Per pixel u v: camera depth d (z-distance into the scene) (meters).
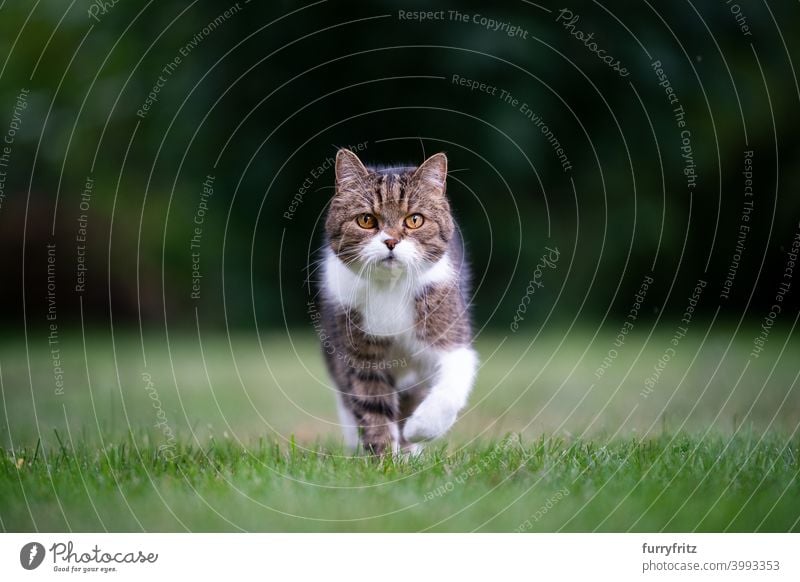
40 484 4.50
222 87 13.26
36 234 14.77
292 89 13.06
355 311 5.74
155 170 13.97
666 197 13.55
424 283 5.73
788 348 11.56
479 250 12.97
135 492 4.36
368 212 5.72
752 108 13.60
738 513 4.17
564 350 12.14
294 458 4.98
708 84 13.16
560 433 6.66
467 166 12.68
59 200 14.84
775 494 4.30
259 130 13.29
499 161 12.52
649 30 12.66
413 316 5.70
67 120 14.63
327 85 12.98
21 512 4.20
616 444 5.41
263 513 4.14
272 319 13.75
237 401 9.03
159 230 14.30
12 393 9.09
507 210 12.96
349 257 5.79
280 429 7.55
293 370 11.35
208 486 4.45
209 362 11.84
